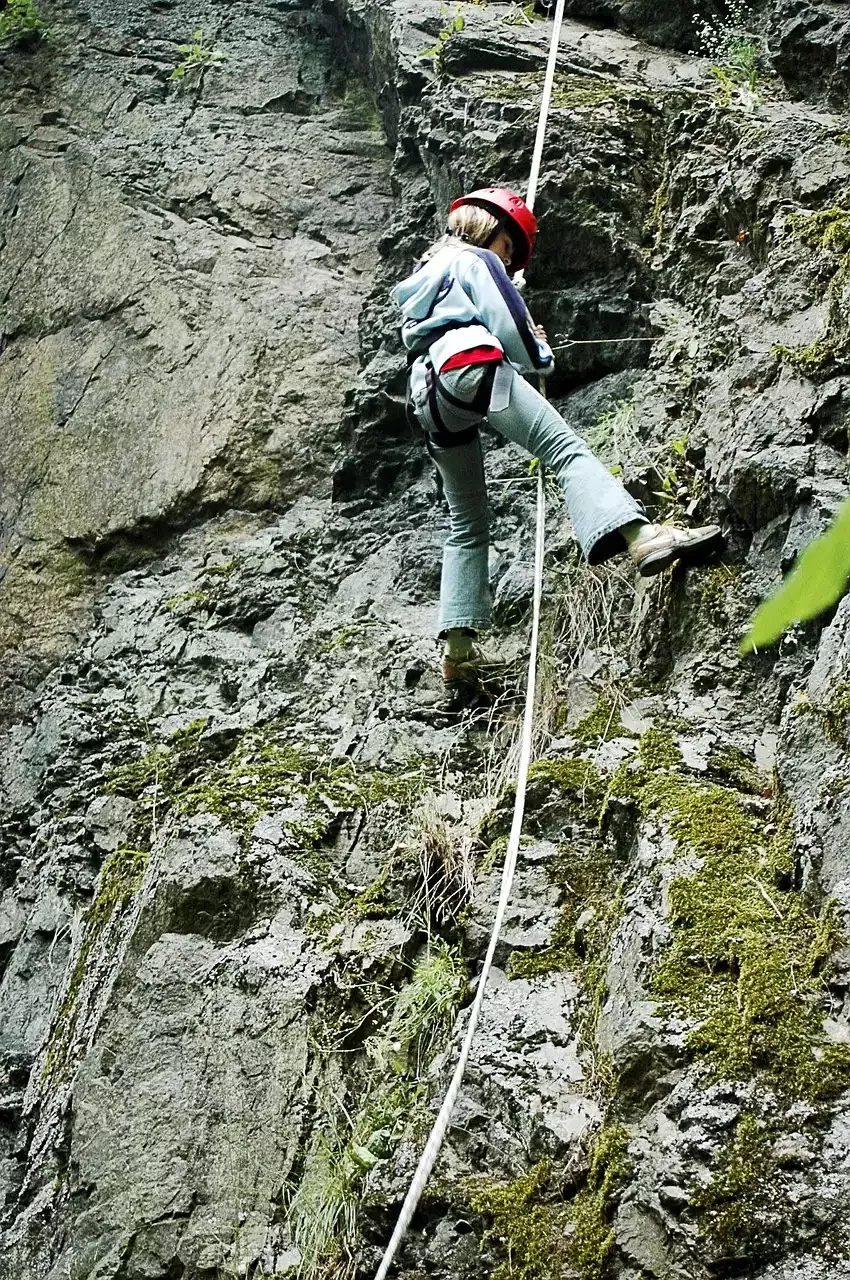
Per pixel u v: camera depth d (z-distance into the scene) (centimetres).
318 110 670
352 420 527
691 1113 241
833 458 359
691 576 375
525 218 396
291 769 394
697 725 345
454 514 403
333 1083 313
